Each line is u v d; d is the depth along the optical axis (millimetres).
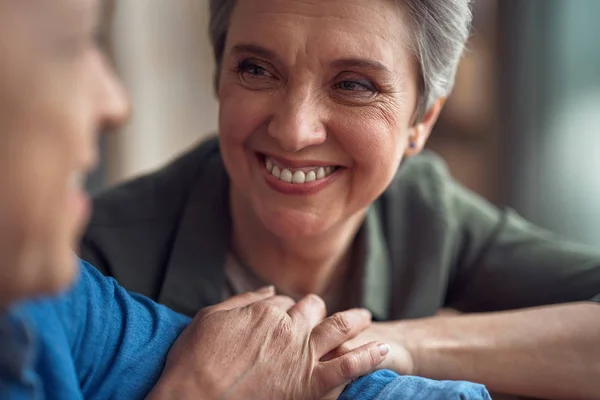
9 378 625
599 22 2684
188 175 1396
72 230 564
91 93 550
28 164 517
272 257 1312
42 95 516
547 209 2875
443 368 1178
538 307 1294
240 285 1334
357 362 962
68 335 797
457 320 1246
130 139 2979
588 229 2818
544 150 2840
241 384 901
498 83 2842
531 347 1206
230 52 1152
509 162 2887
